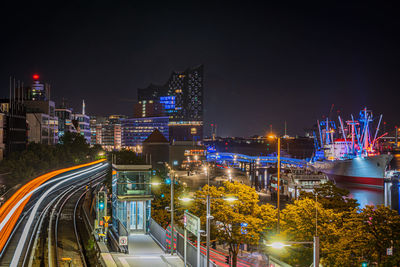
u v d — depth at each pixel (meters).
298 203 51.00
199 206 54.91
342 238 46.16
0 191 111.62
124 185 65.38
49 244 69.12
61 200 122.62
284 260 49.12
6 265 54.81
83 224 88.94
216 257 58.62
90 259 59.97
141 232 64.25
